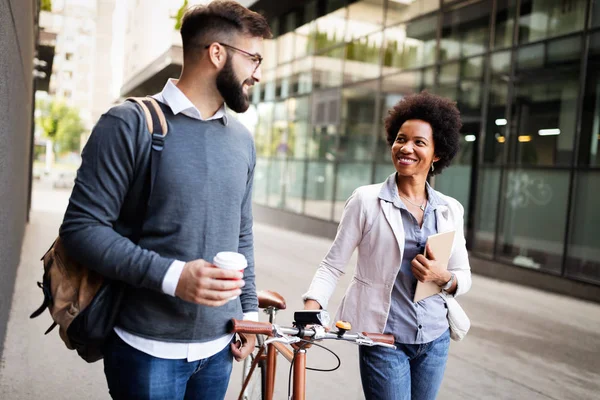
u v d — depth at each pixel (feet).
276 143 59.21
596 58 25.85
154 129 4.69
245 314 5.83
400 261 6.66
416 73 38.40
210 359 5.32
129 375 4.81
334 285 7.07
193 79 4.99
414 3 38.70
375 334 5.84
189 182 4.73
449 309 6.93
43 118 178.70
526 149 29.73
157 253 4.62
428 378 6.90
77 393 10.69
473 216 33.96
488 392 12.84
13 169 12.28
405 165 6.81
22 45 13.53
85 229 4.42
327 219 47.83
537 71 29.12
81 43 282.97
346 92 46.37
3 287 9.08
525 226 29.66
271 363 7.58
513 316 20.92
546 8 28.58
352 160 45.03
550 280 27.40
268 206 60.13
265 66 62.59
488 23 32.32
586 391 13.38
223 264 4.30
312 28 52.03
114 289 4.80
